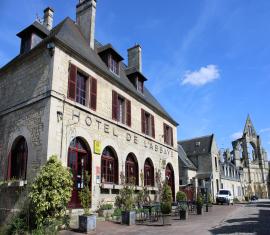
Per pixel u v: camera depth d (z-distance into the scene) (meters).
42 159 9.88
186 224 10.87
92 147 11.97
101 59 14.90
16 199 10.16
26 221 9.12
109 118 13.43
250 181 54.59
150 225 10.53
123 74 17.27
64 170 9.28
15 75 12.31
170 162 19.50
